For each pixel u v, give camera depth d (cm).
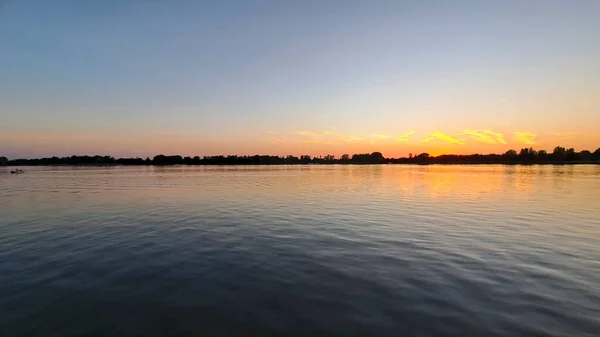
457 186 4788
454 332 757
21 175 9900
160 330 780
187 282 1068
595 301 907
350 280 1073
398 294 961
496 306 880
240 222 2073
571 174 8388
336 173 10588
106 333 771
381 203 2961
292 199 3297
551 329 767
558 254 1345
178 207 2747
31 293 992
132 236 1711
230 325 797
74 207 2778
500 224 1966
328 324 796
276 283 1053
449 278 1083
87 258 1334
